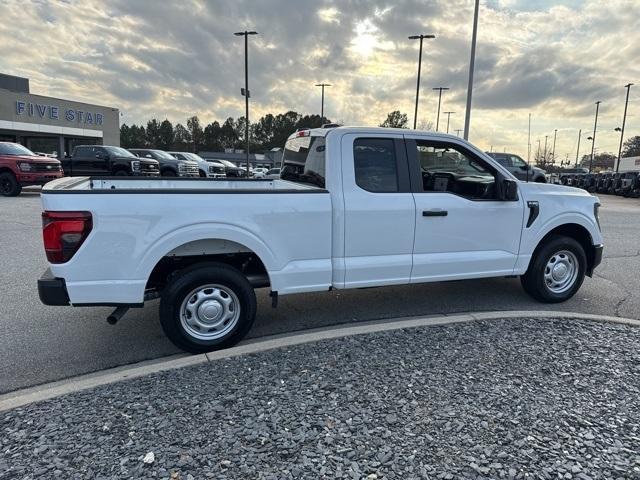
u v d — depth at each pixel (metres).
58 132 44.81
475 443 2.61
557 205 5.21
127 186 5.01
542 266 5.23
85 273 3.60
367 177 4.41
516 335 4.15
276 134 103.19
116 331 4.55
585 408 2.97
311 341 3.95
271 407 2.96
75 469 2.38
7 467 2.40
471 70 20.66
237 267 4.32
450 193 4.72
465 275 4.86
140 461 2.45
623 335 4.20
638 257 8.25
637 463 2.45
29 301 5.38
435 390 3.18
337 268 4.33
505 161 22.33
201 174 28.47
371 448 2.56
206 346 3.95
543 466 2.42
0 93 39.59
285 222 4.09
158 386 3.23
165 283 4.11
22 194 18.11
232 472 2.37
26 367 3.79
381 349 3.82
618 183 29.42
